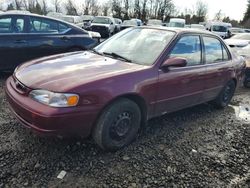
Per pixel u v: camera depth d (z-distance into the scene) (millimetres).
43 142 3215
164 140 3596
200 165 3109
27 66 3344
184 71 3762
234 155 3414
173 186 2701
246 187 2811
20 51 5805
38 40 6039
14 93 2977
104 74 2992
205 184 2785
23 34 5832
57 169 2777
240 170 3098
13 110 3031
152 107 3479
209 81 4352
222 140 3801
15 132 3402
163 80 3457
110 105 2973
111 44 4059
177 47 3734
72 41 6617
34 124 2711
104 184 2635
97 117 2914
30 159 2891
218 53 4625
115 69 3186
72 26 6770
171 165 3045
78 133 2844
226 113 4922
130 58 3594
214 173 2988
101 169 2850
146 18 56969
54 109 2615
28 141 3217
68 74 2959
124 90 3006
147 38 3867
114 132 3102
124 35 4152
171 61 3428
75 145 3207
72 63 3340
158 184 2709
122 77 3037
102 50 3982
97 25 21000
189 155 3299
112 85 2922
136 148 3316
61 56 3725
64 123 2662
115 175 2777
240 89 6832
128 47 3828
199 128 4117
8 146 3088
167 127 4016
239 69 5172
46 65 3270
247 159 3348
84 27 20906
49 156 2969
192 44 4016
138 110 3287
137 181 2721
